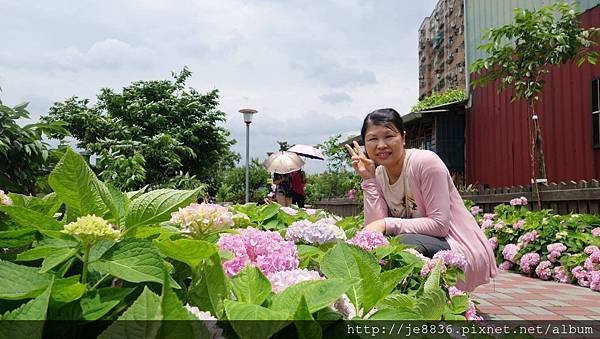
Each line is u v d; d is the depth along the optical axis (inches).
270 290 33.7
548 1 387.9
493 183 454.9
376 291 35.8
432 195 113.6
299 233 70.2
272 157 414.0
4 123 137.0
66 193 38.1
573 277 214.8
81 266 37.2
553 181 371.9
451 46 1627.7
